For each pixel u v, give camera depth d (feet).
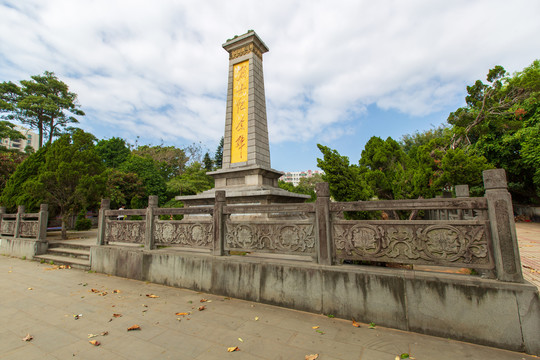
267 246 14.96
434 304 10.66
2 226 35.04
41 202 35.37
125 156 105.09
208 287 16.56
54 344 10.57
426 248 11.11
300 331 11.16
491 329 9.73
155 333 11.35
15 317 13.43
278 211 14.79
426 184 28.73
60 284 19.39
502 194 10.23
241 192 28.94
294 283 13.67
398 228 11.73
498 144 59.11
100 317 13.25
